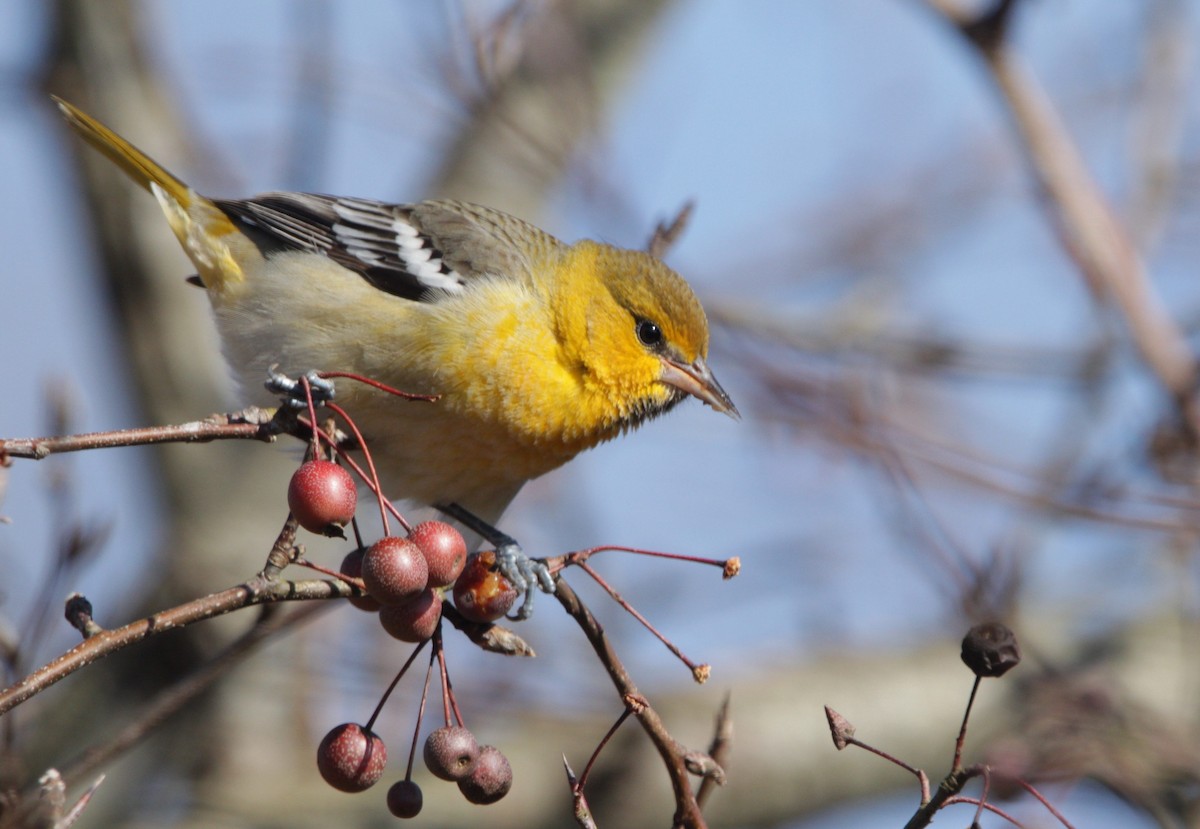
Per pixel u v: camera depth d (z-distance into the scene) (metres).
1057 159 11.99
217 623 14.40
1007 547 11.73
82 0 15.85
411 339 9.24
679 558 6.58
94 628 5.92
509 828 14.22
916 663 15.88
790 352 13.38
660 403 10.17
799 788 15.16
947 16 11.87
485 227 10.21
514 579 8.59
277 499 15.86
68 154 16.09
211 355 16.50
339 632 14.49
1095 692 11.16
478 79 13.08
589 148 13.04
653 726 6.47
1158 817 10.66
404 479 9.78
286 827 13.96
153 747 14.18
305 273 9.72
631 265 9.97
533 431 9.60
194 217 10.19
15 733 7.37
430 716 14.27
